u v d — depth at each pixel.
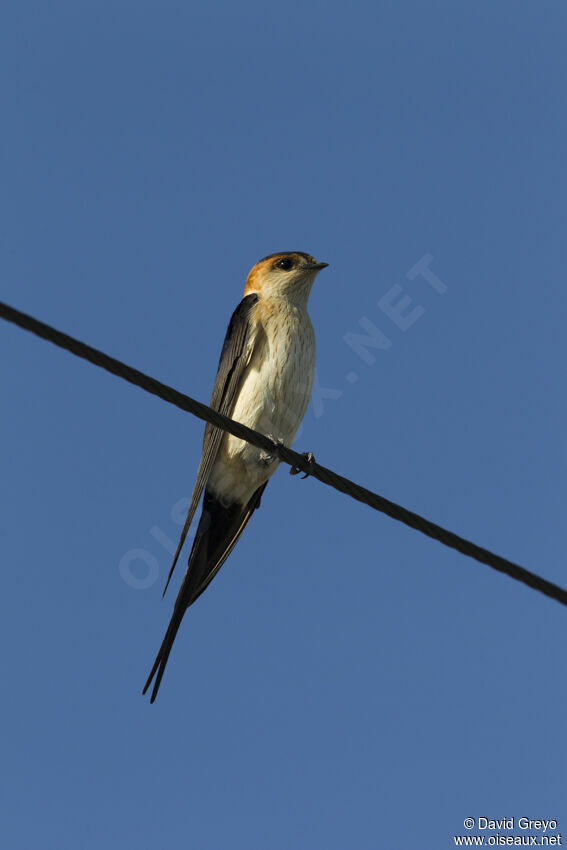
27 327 7.29
